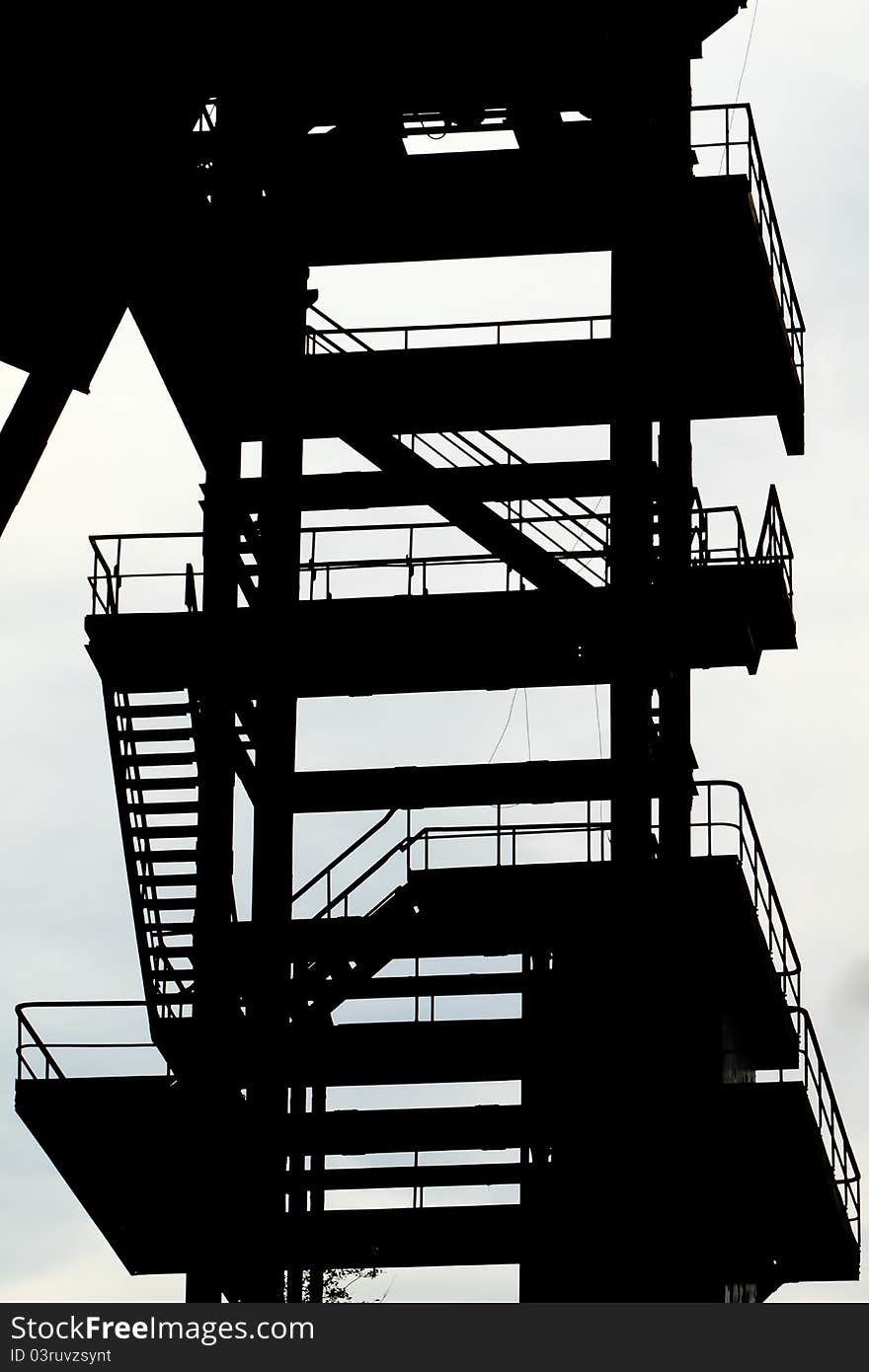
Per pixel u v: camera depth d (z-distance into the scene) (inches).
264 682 2549.2
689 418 2733.8
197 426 2640.3
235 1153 2428.6
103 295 1503.4
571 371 2684.5
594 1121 2436.0
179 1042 2608.3
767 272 2532.0
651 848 2605.8
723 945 2469.2
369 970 2711.6
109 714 2723.9
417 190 2615.7
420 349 2706.7
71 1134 2513.5
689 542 2716.5
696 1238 2372.0
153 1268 2746.1
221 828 2568.9
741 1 2492.6
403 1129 2532.0
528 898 2674.7
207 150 2452.0
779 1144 2374.5
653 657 2687.0
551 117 2581.2
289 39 2353.6
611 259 2716.5
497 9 2406.5
